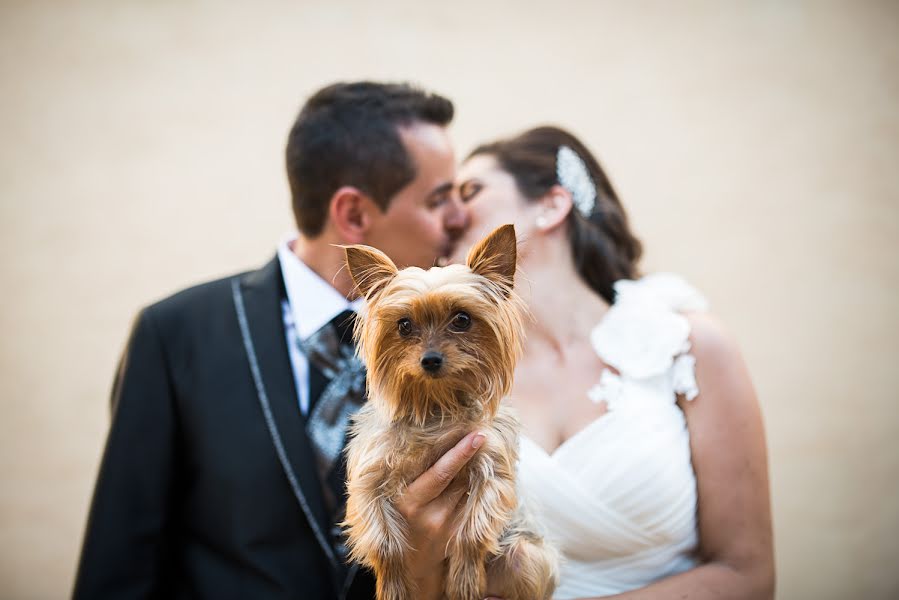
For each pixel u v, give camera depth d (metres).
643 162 6.01
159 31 5.90
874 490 5.74
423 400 2.06
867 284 5.90
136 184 5.84
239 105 5.92
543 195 2.95
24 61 5.78
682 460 2.54
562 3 6.04
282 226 5.89
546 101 6.01
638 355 2.66
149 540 2.56
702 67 6.02
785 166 5.97
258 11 5.95
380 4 6.00
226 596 2.49
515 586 2.11
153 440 2.60
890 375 5.85
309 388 2.66
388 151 2.74
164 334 2.68
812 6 5.98
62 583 5.47
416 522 2.01
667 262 5.94
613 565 2.52
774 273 5.93
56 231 5.75
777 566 5.68
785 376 5.86
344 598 2.44
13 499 5.55
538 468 2.49
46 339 5.68
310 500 2.50
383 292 2.08
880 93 5.94
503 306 2.08
